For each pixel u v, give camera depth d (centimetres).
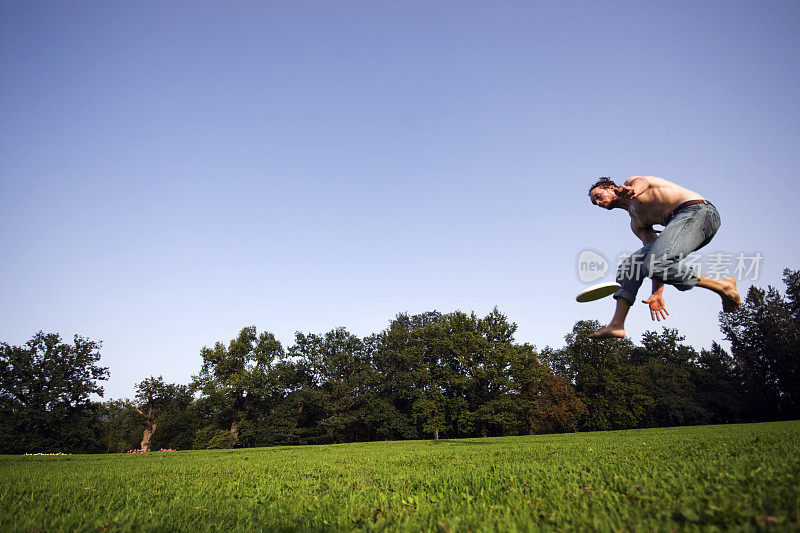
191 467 980
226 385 5119
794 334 5194
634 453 649
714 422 5544
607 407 5306
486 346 5175
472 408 5216
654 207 376
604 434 2683
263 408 5319
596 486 349
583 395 5459
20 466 1170
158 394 6059
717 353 6406
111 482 634
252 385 5125
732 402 5366
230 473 771
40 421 4709
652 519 234
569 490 346
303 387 5409
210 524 312
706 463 400
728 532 199
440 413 5128
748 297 5778
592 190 411
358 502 380
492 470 546
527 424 5234
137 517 339
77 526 314
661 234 347
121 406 6725
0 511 368
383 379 5488
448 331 5656
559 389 5141
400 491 422
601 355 5491
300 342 5669
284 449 2416
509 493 360
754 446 543
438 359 5591
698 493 268
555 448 1063
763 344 5462
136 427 6762
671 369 5781
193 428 5828
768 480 280
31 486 585
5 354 4875
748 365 5691
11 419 4631
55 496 470
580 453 779
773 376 5447
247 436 5012
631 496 296
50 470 966
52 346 5112
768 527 197
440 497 369
